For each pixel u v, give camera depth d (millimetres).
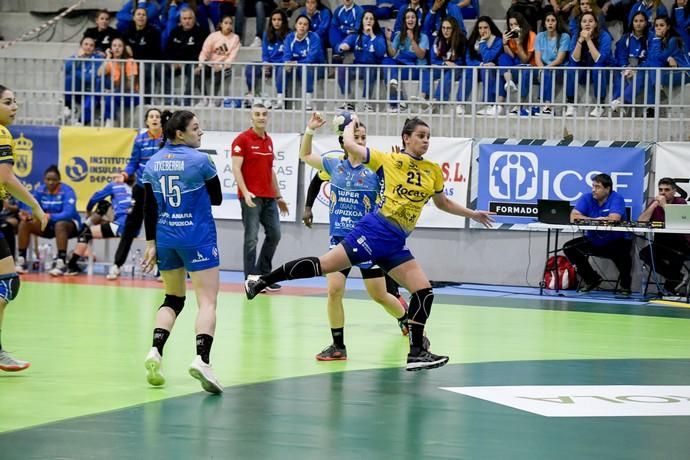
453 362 19125
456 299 30469
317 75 37500
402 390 16203
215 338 21719
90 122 38188
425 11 39250
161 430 13141
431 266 35781
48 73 40094
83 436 12789
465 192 35094
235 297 29562
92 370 17688
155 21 41844
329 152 35906
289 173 36344
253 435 12938
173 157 15906
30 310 25766
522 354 20250
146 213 16188
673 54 36438
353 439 12797
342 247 16891
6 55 44562
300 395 15664
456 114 36000
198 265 15922
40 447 12195
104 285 32156
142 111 37625
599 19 36625
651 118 34562
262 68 37312
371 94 37219
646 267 33000
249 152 30750
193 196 15906
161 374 16078
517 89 35812
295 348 20562
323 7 40938
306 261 16719
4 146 16828
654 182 33719
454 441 12789
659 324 25516
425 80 37438
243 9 42500
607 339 22656
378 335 22641
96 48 41031
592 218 31812
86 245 35281
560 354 20344
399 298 22453
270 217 31500
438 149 35188
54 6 46438
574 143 34188
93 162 37531
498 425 13750
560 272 33281
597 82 35531
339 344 19281
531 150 34531
